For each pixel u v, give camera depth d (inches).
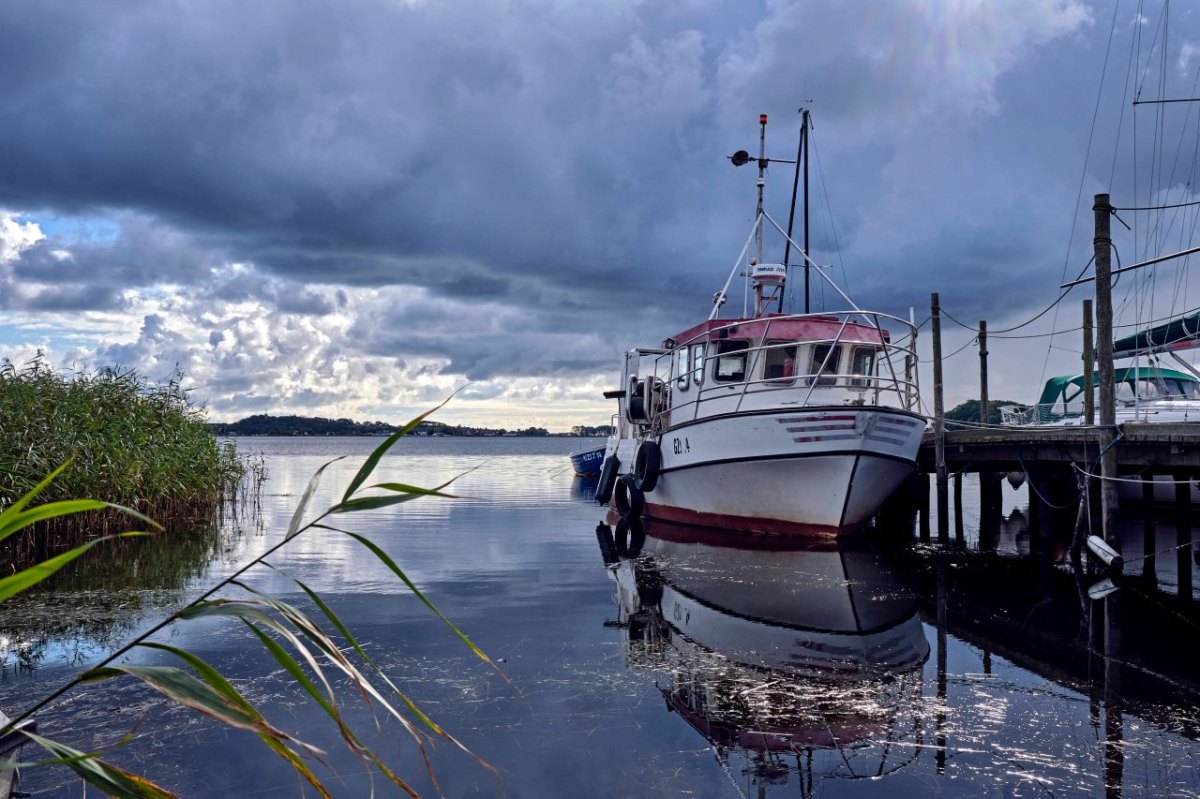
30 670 232.5
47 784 155.3
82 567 414.0
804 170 888.9
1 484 416.5
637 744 179.9
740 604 341.1
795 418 503.5
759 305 663.8
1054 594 367.2
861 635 286.2
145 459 535.5
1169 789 156.2
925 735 185.6
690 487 593.9
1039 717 197.6
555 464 2311.8
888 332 585.0
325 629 287.6
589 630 290.5
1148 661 250.4
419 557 476.1
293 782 158.6
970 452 569.3
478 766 168.2
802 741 182.4
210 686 61.4
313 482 69.6
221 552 473.1
